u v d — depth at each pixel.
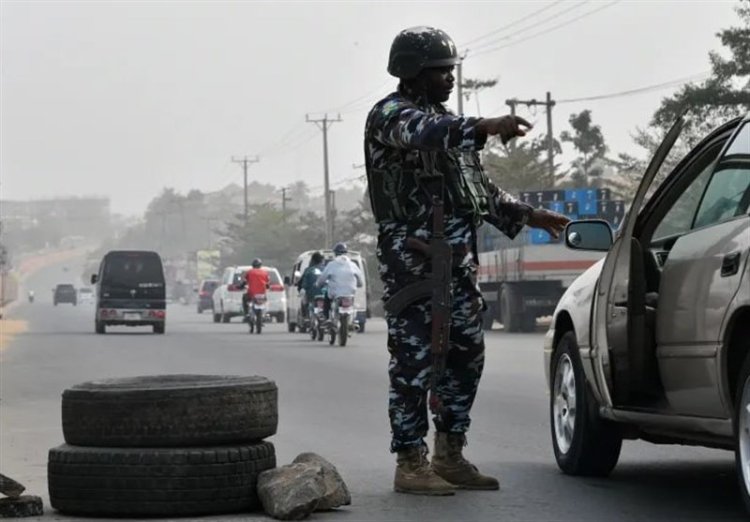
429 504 9.50
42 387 22.84
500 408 17.33
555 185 78.00
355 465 11.97
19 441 14.70
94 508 8.86
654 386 9.56
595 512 9.17
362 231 107.69
